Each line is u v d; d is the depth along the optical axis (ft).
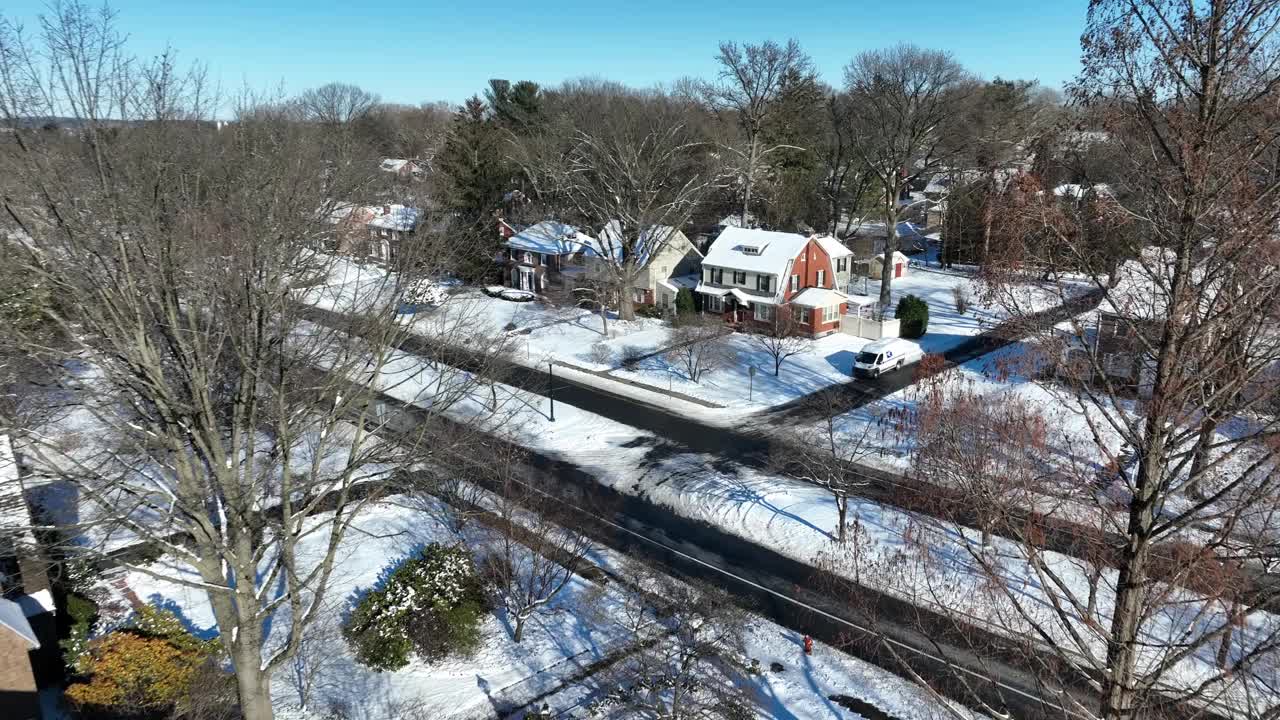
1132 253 35.55
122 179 49.80
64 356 53.57
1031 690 61.93
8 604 53.36
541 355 150.20
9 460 56.85
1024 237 37.76
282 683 64.18
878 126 179.63
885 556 80.84
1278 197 30.99
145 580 75.72
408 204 140.77
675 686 59.31
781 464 103.65
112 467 67.62
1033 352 42.63
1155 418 33.91
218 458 50.96
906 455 103.14
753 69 192.34
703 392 131.23
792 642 69.87
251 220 53.83
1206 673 57.67
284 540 53.83
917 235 240.32
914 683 63.98
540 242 192.34
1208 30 30.99
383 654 66.54
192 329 50.88
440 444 82.33
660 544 86.38
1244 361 32.71
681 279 183.11
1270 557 33.71
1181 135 31.81
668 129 195.11
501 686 64.80
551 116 238.68
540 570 77.30
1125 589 36.11
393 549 83.30
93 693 56.70
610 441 113.29
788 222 228.63
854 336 157.69
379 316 65.92
